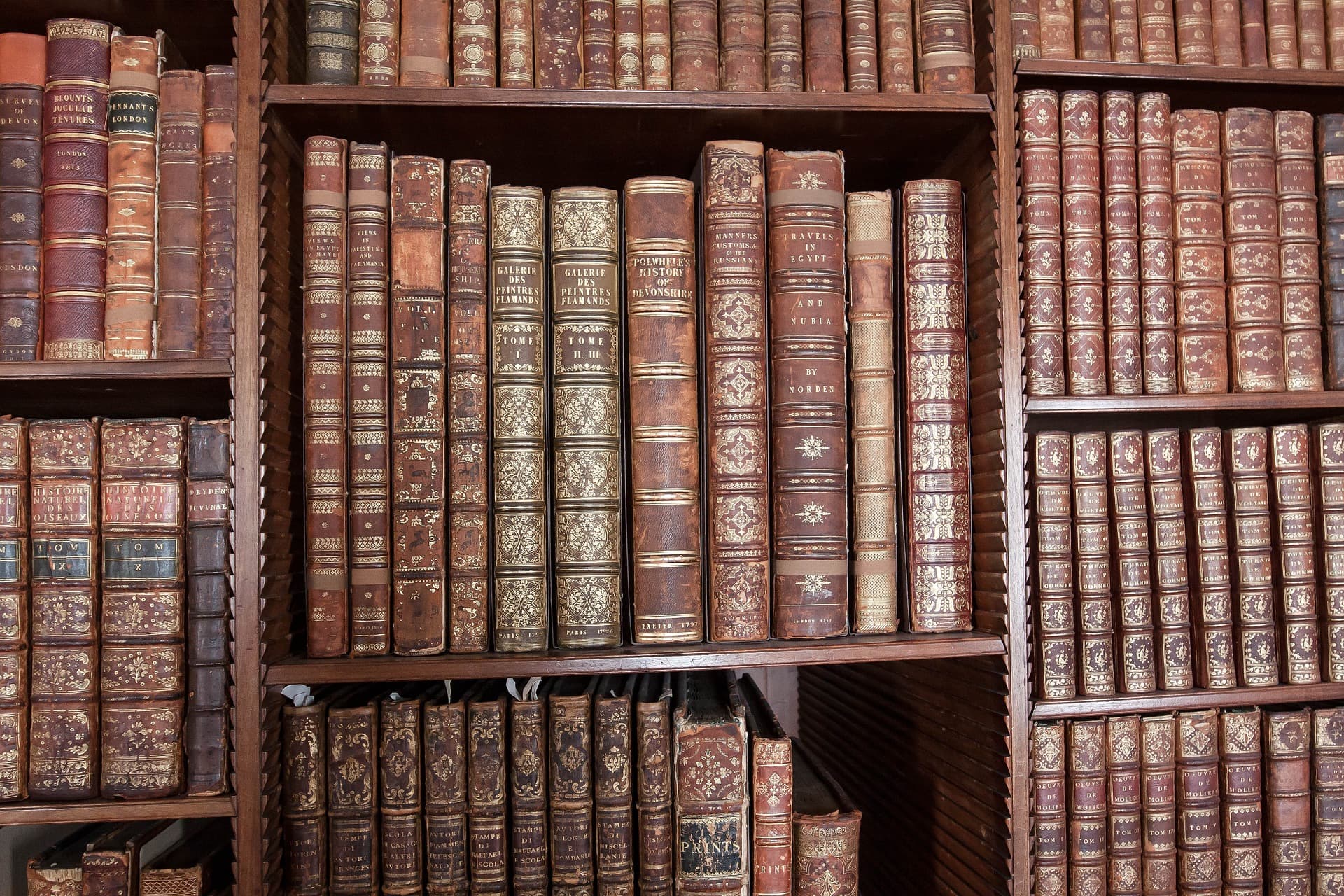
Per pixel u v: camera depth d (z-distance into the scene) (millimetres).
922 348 1220
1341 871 1261
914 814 1486
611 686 1326
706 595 1194
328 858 1140
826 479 1186
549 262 1206
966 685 1301
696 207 1271
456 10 1192
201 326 1119
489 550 1167
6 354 1092
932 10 1257
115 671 1077
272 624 1121
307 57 1188
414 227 1155
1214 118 1283
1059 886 1213
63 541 1081
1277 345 1271
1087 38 1283
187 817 1071
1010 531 1179
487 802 1151
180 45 1321
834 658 1144
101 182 1116
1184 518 1285
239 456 1090
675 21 1231
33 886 1087
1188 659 1262
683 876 1152
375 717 1158
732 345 1180
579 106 1167
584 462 1160
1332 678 1271
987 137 1236
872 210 1241
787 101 1191
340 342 1145
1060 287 1232
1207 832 1251
